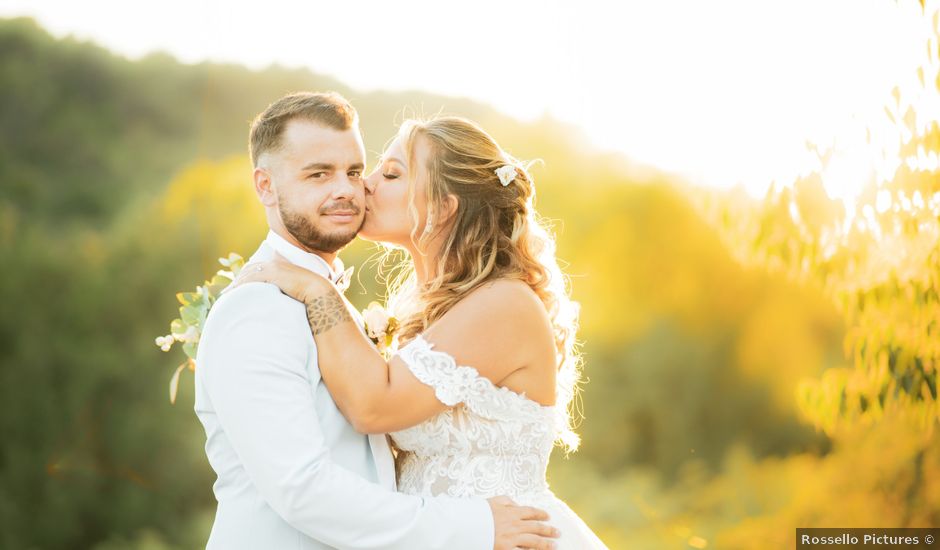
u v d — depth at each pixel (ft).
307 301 7.54
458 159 8.56
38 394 41.60
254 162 7.99
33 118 48.88
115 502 41.14
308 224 7.73
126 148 49.08
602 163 47.03
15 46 50.34
